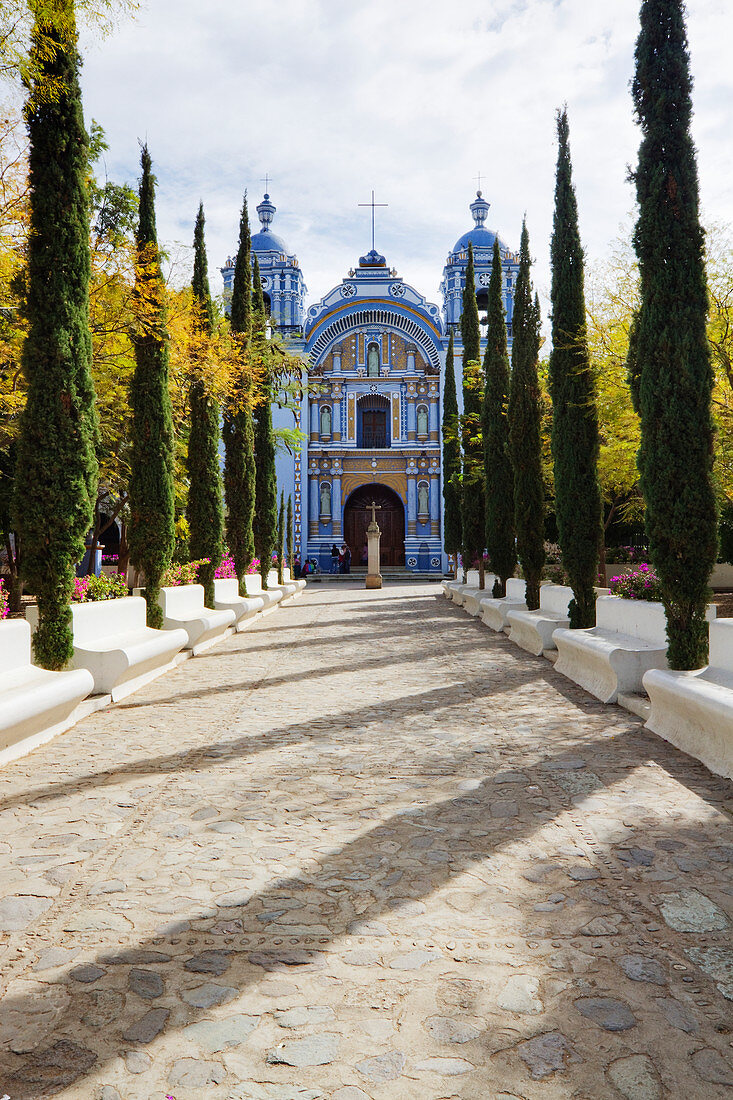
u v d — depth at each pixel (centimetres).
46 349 793
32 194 797
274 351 2253
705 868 378
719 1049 241
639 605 887
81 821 455
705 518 721
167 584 1436
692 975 284
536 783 524
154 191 1220
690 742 594
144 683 970
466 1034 249
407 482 4897
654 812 461
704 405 727
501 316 1845
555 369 1166
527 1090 223
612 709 767
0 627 654
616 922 325
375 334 4916
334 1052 240
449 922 327
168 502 1211
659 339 736
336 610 2288
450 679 975
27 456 790
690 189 738
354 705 816
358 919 329
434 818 457
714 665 632
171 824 450
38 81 770
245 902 346
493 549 1823
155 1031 252
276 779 542
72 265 807
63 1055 240
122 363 1300
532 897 349
